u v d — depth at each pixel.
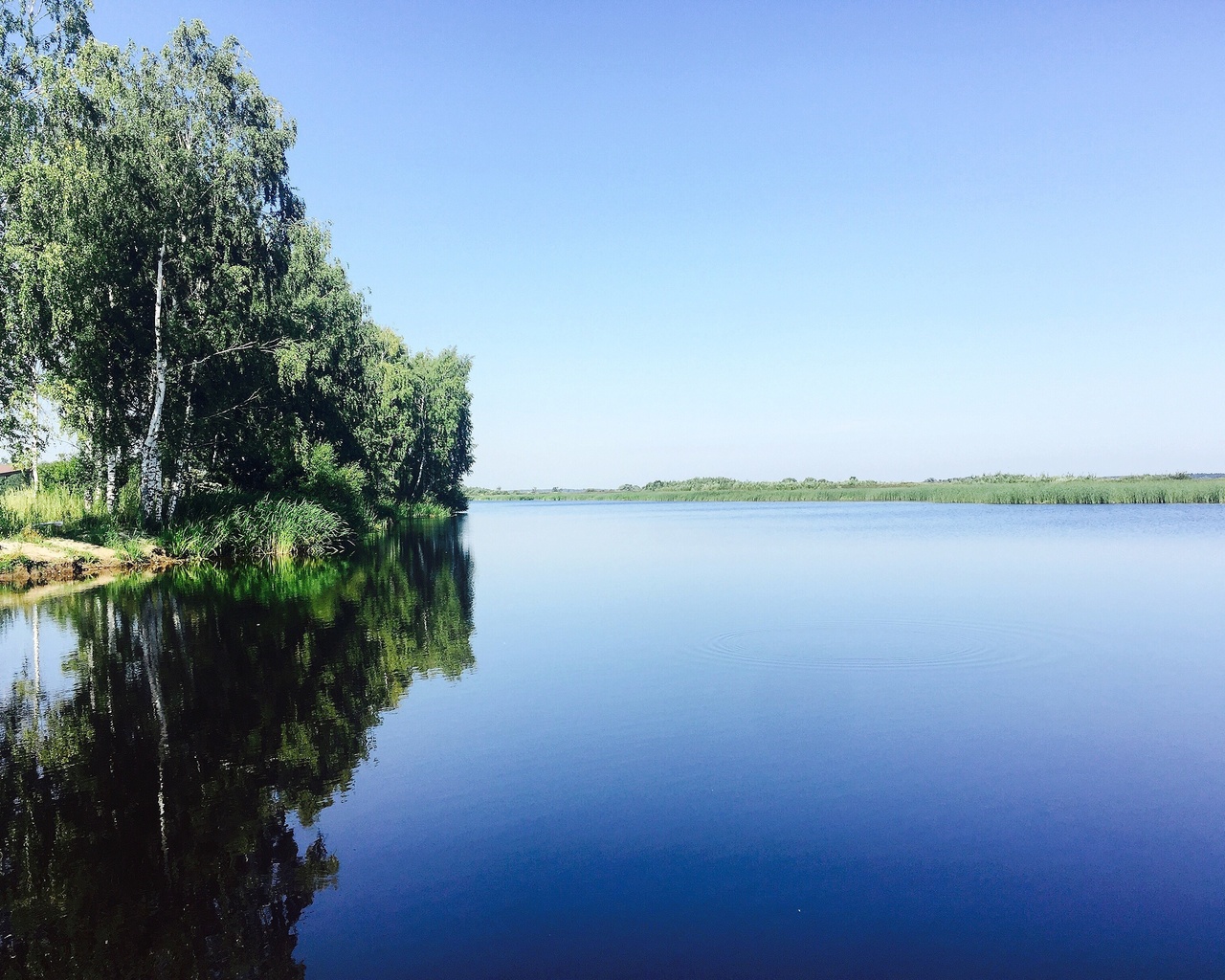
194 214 24.39
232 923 3.95
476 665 9.61
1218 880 4.31
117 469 25.89
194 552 23.80
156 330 23.36
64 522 24.11
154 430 23.70
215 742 6.70
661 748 6.51
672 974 3.46
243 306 25.67
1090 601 14.77
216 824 5.09
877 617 13.07
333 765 6.14
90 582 18.81
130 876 4.44
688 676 9.08
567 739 6.74
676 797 5.48
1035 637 11.30
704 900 4.11
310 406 31.42
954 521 48.19
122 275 22.53
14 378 22.27
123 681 8.79
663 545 30.92
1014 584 17.33
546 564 23.20
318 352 30.05
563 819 5.12
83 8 23.66
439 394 59.34
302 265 30.66
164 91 24.72
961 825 5.03
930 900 4.10
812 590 16.50
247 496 28.06
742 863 4.50
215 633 11.80
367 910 4.04
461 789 5.64
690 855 4.62
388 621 12.85
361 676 9.05
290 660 9.85
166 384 24.20
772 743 6.65
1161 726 7.10
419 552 28.05
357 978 3.44
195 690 8.40
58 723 7.25
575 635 11.65
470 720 7.31
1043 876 4.35
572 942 3.72
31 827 5.08
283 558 25.42
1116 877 4.35
